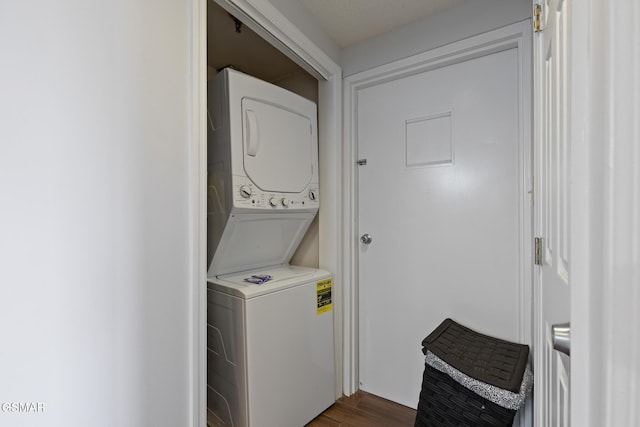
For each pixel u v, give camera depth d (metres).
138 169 0.81
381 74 1.70
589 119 0.30
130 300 0.79
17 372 0.60
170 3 0.90
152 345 0.84
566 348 0.43
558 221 0.67
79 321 0.69
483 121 1.46
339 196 1.81
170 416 0.89
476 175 1.47
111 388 0.75
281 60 1.96
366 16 1.54
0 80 0.58
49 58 0.65
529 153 1.29
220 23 1.57
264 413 1.32
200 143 0.97
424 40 1.55
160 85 0.87
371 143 1.82
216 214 1.42
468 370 1.12
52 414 0.65
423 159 1.64
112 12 0.76
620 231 0.25
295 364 1.47
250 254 1.62
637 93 0.23
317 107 1.98
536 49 0.95
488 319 1.43
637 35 0.23
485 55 1.45
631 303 0.24
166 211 0.88
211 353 1.45
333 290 1.75
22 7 0.61
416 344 1.65
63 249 0.67
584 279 0.31
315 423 1.54
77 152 0.69
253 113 1.41
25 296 0.61
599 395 0.28
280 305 1.41
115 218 0.76
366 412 1.63
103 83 0.74
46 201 0.64
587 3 0.31
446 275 1.56
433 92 1.60
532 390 1.19
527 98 1.29
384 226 1.78
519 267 1.35
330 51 1.72
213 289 1.42
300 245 2.02
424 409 1.27
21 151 0.61
